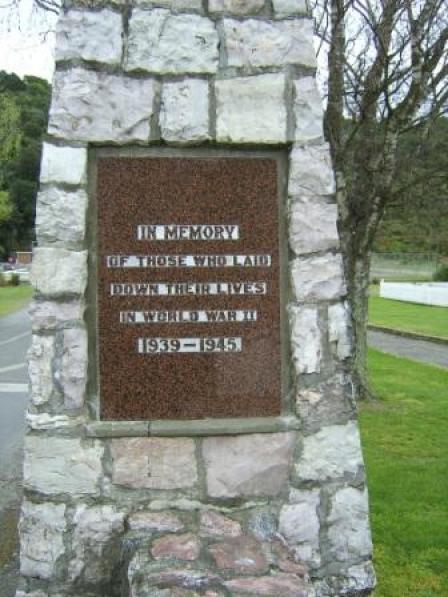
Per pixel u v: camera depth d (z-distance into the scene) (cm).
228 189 352
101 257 347
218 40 349
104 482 343
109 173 348
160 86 347
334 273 353
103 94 343
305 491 351
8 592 394
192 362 351
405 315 2264
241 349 353
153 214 349
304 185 351
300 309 351
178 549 307
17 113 3139
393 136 771
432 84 802
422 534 450
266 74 350
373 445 670
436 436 705
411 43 827
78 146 342
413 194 948
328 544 351
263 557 303
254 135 349
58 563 339
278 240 355
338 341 353
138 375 349
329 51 777
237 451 349
